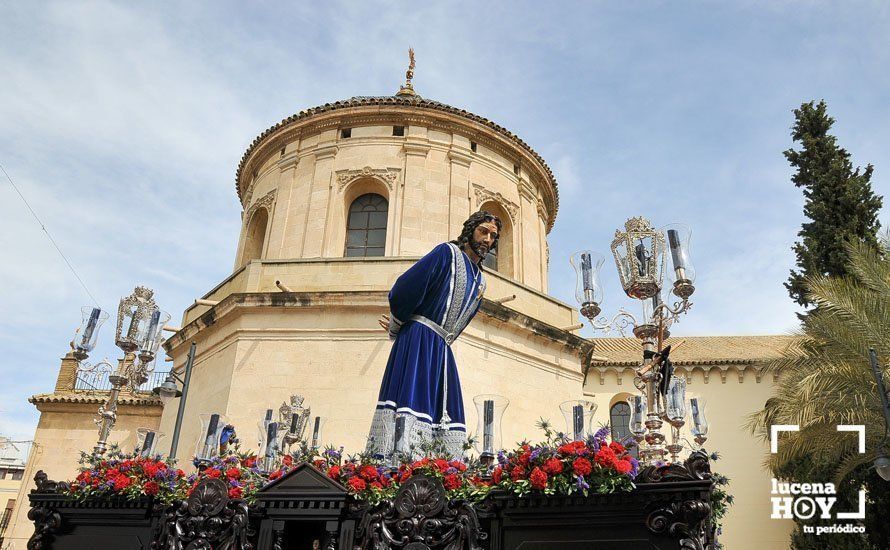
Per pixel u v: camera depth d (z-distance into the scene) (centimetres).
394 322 763
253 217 2400
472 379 1752
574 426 577
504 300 1866
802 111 2758
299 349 1753
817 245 2439
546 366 1969
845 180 2553
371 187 2231
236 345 1784
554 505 503
